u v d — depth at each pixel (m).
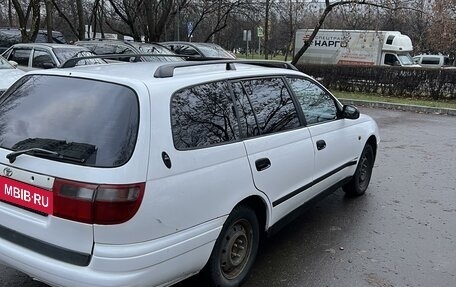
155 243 2.67
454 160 8.00
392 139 9.90
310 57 31.70
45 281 2.74
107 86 2.88
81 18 22.91
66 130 2.81
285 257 4.10
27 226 2.77
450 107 14.78
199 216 2.93
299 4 27.94
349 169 5.27
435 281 3.76
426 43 42.16
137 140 2.62
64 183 2.59
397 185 6.41
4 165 2.86
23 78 3.38
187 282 3.36
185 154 2.84
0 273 3.64
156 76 2.97
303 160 4.11
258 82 3.81
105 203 2.50
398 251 4.30
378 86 18.66
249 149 3.40
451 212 5.38
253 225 3.57
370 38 28.52
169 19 24.78
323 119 4.68
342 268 3.93
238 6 24.91
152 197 2.62
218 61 3.57
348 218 5.09
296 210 4.24
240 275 3.51
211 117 3.17
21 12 18.30
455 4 23.00
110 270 2.55
